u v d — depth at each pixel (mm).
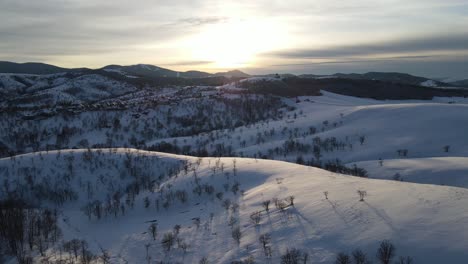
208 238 66375
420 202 55469
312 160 159375
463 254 39781
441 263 39906
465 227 44625
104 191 121375
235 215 73500
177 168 124188
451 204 52688
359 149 174000
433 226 46906
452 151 160125
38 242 77250
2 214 86750
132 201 99188
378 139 183250
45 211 96812
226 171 105938
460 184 106312
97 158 135500
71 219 96500
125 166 130750
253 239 59594
